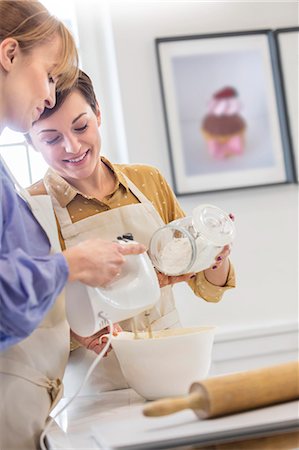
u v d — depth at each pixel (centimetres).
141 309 130
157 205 173
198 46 254
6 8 123
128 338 137
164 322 165
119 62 251
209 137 254
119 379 162
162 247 143
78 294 123
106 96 261
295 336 252
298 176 257
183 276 149
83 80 156
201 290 167
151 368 125
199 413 100
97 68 260
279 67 257
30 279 105
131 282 129
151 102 253
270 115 258
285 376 103
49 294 107
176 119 252
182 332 139
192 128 253
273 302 255
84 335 127
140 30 253
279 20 260
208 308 250
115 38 251
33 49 123
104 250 119
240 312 253
